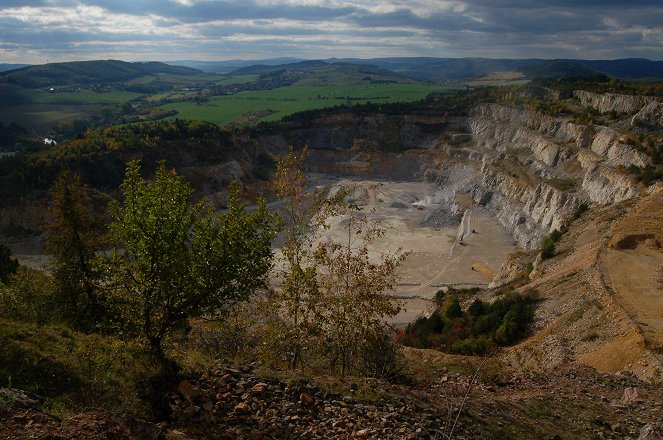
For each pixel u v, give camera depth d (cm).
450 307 4081
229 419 1151
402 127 14088
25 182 7762
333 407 1269
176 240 1298
